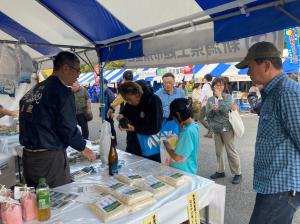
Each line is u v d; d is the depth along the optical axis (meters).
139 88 2.64
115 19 3.01
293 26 1.84
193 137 2.19
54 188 1.91
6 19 3.64
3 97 4.66
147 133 2.62
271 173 1.55
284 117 1.46
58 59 2.02
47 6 3.15
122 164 2.34
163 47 3.04
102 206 1.55
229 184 3.98
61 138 2.03
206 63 3.39
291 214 1.57
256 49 1.59
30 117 1.99
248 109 12.17
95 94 20.25
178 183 1.84
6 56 3.77
